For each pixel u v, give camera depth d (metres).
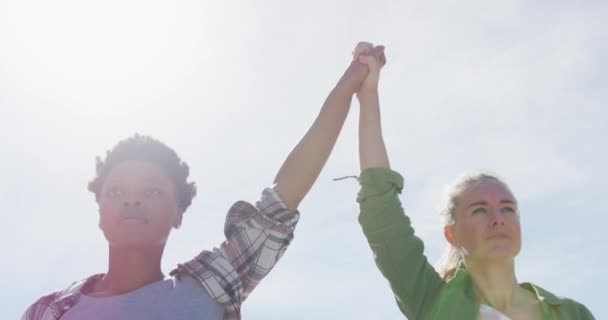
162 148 3.87
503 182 4.31
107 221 3.59
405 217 4.36
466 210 4.18
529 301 4.09
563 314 4.00
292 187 4.06
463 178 4.40
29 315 3.49
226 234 3.90
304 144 4.22
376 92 4.65
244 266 3.79
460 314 3.90
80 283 3.64
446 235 4.39
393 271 4.21
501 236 4.03
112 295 3.49
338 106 4.43
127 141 3.86
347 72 4.63
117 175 3.67
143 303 3.40
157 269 3.67
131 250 3.59
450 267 4.37
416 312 4.09
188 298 3.46
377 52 4.78
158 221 3.63
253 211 3.88
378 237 4.27
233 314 3.59
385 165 4.47
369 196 4.34
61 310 3.44
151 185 3.67
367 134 4.54
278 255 3.90
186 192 3.88
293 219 3.95
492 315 3.89
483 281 4.09
